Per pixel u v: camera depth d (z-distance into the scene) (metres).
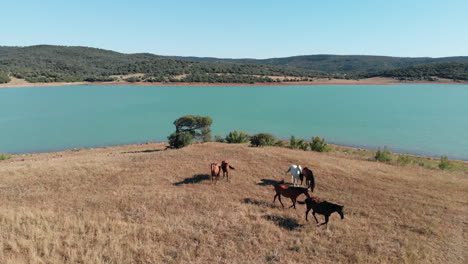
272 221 12.70
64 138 75.12
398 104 145.75
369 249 10.41
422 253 10.09
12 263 8.46
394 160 31.98
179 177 20.27
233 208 14.25
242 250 10.19
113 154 36.12
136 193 16.61
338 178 20.33
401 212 14.19
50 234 10.60
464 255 10.14
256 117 111.38
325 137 71.94
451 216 13.84
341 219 13.17
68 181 19.78
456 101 154.12
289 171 20.95
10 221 11.73
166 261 9.31
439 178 22.25
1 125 97.06
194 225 12.22
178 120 49.69
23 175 20.95
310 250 10.24
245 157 26.34
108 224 11.91
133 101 168.25
